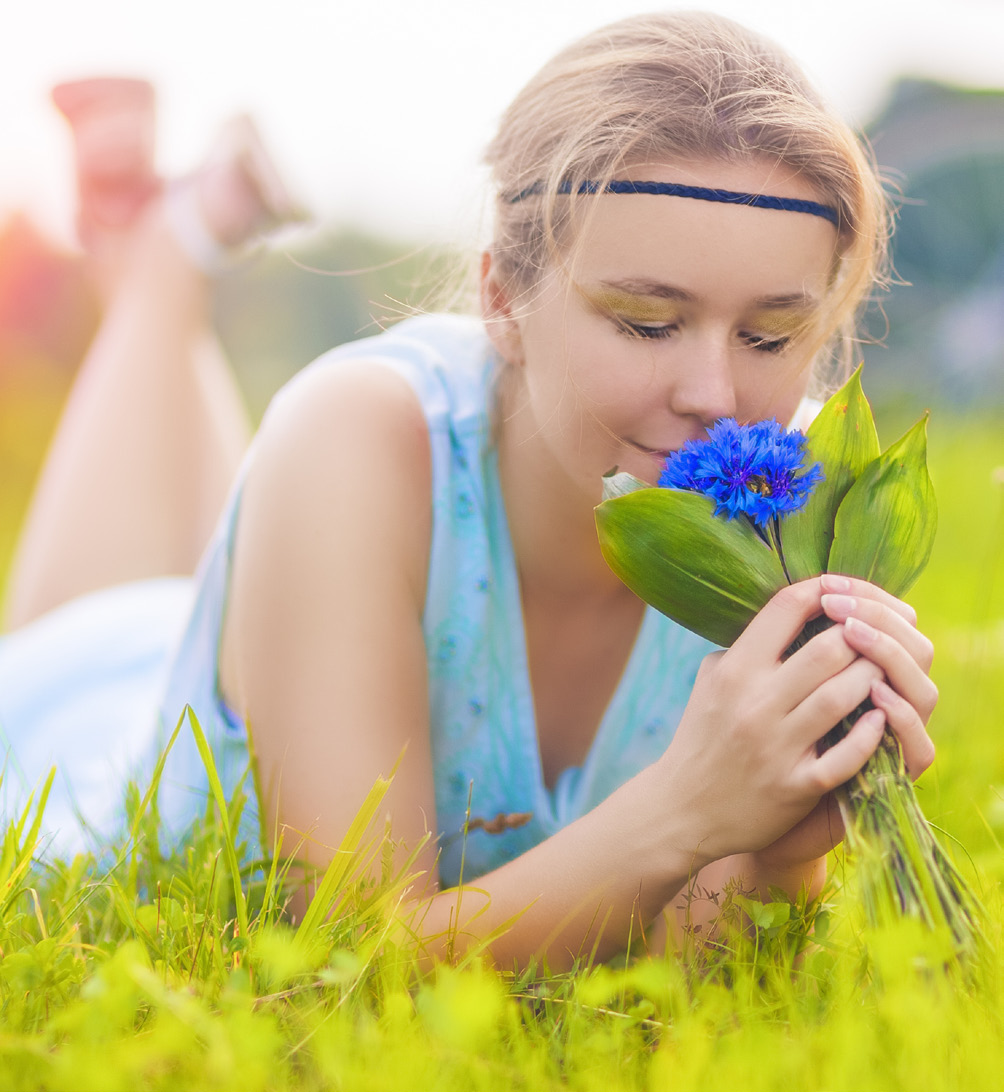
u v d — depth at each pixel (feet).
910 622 7.12
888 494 7.16
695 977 7.14
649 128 7.21
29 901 7.44
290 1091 6.79
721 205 7.18
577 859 7.23
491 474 7.79
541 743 7.97
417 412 7.75
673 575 7.14
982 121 26.91
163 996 6.82
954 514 16.60
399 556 7.63
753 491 7.12
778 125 7.23
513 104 7.63
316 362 7.93
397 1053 6.78
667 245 7.20
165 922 7.21
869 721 7.04
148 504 11.35
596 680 7.95
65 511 11.27
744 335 7.27
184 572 11.55
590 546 7.77
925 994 6.87
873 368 27.17
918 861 6.96
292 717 7.51
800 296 7.27
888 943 6.83
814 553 7.17
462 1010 6.74
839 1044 6.79
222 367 12.18
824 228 7.27
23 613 11.39
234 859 7.25
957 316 26.84
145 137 11.32
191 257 11.37
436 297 8.05
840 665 7.06
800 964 7.25
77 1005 6.94
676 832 7.17
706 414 7.25
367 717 7.49
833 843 7.27
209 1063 6.78
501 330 7.61
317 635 7.52
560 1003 7.09
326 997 7.01
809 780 7.04
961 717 8.57
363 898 7.24
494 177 7.61
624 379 7.28
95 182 11.30
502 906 7.25
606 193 7.22
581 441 7.39
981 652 8.71
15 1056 6.82
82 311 25.13
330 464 7.62
